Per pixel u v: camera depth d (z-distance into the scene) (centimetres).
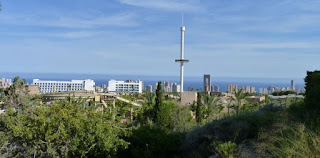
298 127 683
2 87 1498
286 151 573
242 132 906
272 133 746
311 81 1002
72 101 1133
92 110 970
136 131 1223
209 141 1011
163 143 1130
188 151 1088
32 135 827
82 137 885
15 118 870
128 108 2084
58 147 862
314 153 542
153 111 1772
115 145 966
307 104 967
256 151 686
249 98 3959
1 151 858
